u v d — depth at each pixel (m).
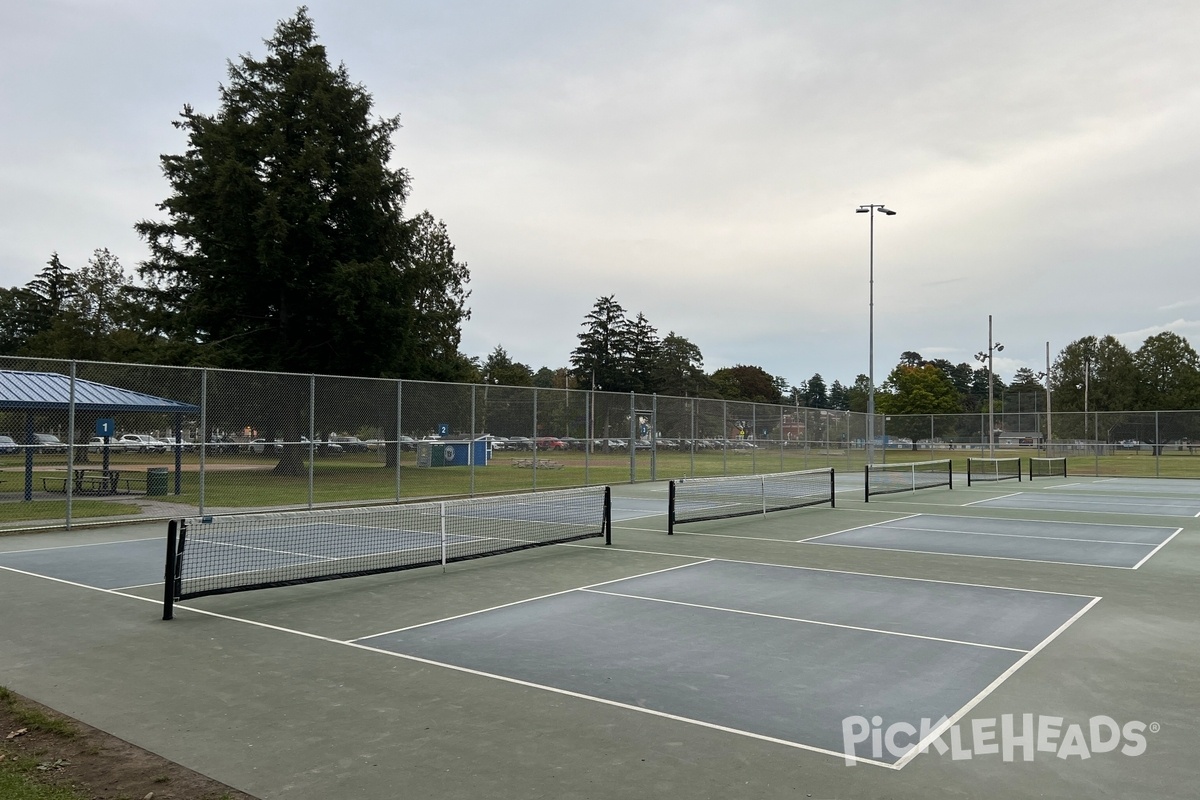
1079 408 97.06
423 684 6.45
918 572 11.86
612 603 9.56
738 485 29.80
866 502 24.25
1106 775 4.78
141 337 36.59
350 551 13.38
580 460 28.22
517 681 6.53
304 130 34.72
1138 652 7.48
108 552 13.20
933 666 7.01
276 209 31.62
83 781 4.65
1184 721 5.68
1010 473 41.28
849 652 7.45
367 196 35.06
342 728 5.48
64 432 20.56
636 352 107.00
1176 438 42.94
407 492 23.14
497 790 4.53
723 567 12.19
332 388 21.55
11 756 5.00
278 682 6.50
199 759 4.96
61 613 8.95
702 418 33.97
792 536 15.98
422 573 11.57
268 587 9.58
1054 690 6.36
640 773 4.77
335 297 32.16
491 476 29.25
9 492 22.77
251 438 20.22
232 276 33.78
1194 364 98.75
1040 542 15.34
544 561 12.73
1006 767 4.89
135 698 6.10
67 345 65.06
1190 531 17.30
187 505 19.89
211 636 7.95
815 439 41.03
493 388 25.33
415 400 23.47
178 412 19.95
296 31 36.81
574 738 5.31
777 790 4.54
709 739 5.31
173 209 36.25
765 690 6.32
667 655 7.31
